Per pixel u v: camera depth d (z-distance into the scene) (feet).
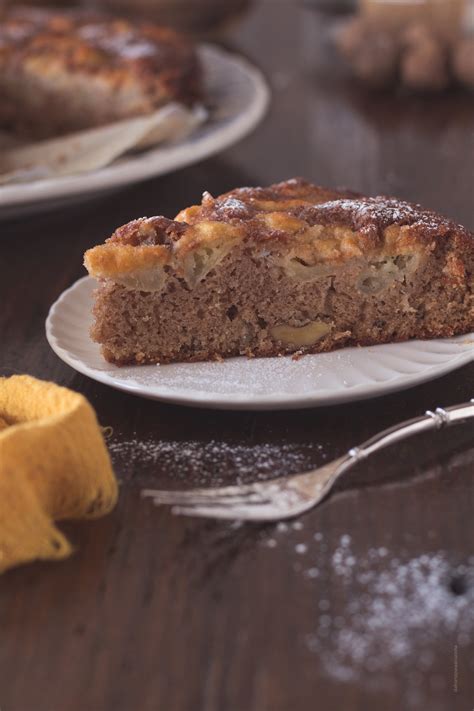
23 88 2.88
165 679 1.40
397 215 1.86
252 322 1.84
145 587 1.49
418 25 3.03
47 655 1.42
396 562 1.51
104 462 1.56
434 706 1.37
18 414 1.62
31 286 2.12
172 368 1.81
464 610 1.45
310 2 3.36
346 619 1.45
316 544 1.53
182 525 1.56
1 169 2.44
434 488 1.60
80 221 2.35
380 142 2.74
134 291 1.79
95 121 2.82
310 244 1.82
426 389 1.78
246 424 1.71
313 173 2.57
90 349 1.84
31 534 1.50
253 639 1.43
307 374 1.78
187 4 3.33
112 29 2.89
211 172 2.57
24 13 3.01
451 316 1.86
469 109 2.95
